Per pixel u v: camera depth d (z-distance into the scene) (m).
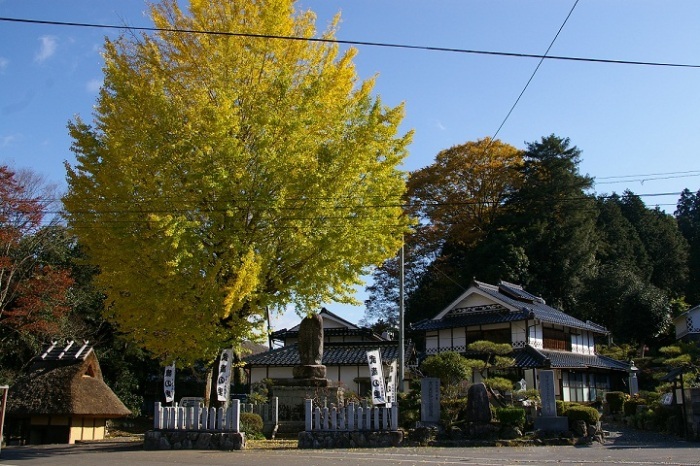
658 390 27.98
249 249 13.28
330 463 10.91
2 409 15.51
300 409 18.09
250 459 11.67
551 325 35.25
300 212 13.68
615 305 44.41
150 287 13.27
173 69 14.98
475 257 44.50
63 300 27.34
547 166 47.22
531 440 15.15
